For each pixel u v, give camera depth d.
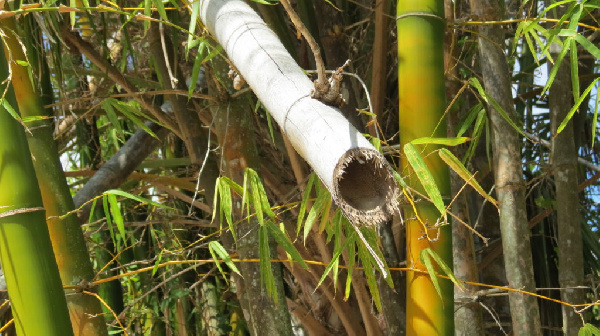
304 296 3.24
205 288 3.64
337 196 1.12
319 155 1.16
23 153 1.46
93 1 2.78
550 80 1.61
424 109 1.75
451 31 2.45
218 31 1.50
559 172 2.62
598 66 3.90
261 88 1.32
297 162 2.75
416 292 1.73
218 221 2.43
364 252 1.72
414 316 1.73
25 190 1.45
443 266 1.66
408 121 1.75
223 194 1.71
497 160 2.18
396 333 2.31
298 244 2.83
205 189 2.46
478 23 1.91
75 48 2.61
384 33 2.68
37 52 1.91
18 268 1.43
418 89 1.75
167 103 3.20
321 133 1.17
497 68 2.18
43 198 1.79
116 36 3.22
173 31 2.15
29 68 1.72
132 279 3.27
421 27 1.77
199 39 1.71
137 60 3.37
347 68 2.73
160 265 1.83
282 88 1.28
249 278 2.01
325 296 3.16
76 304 1.76
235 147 2.08
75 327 1.76
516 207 2.15
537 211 3.51
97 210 3.26
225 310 3.80
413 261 1.74
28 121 1.74
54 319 1.45
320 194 1.68
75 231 1.80
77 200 2.61
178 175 3.70
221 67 2.12
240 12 1.49
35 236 1.45
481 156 3.28
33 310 1.44
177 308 3.74
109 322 3.25
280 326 1.98
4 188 1.44
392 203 1.13
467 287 2.23
